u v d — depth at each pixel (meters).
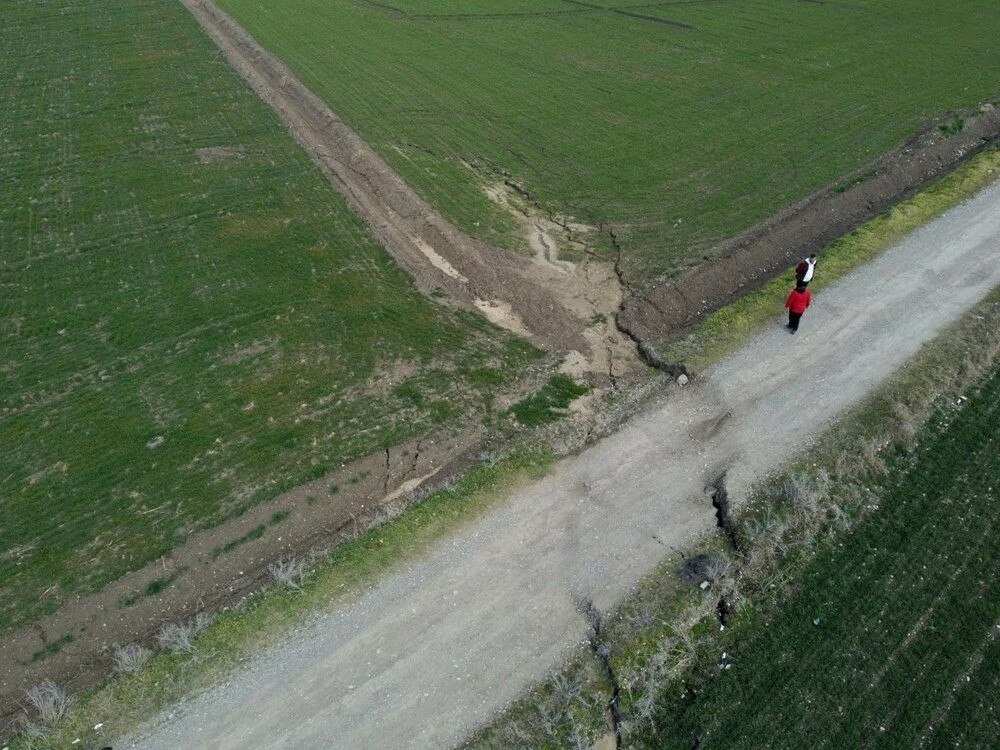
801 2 40.91
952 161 25.08
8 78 34.56
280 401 17.12
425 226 22.91
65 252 22.36
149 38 39.16
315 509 14.90
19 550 14.26
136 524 14.65
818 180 24.06
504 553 13.62
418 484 15.24
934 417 15.52
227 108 31.27
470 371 17.67
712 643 12.18
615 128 28.33
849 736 10.77
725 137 27.12
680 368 17.16
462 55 36.22
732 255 20.64
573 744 10.91
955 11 37.97
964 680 11.27
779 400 16.17
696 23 38.81
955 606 12.24
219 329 19.23
